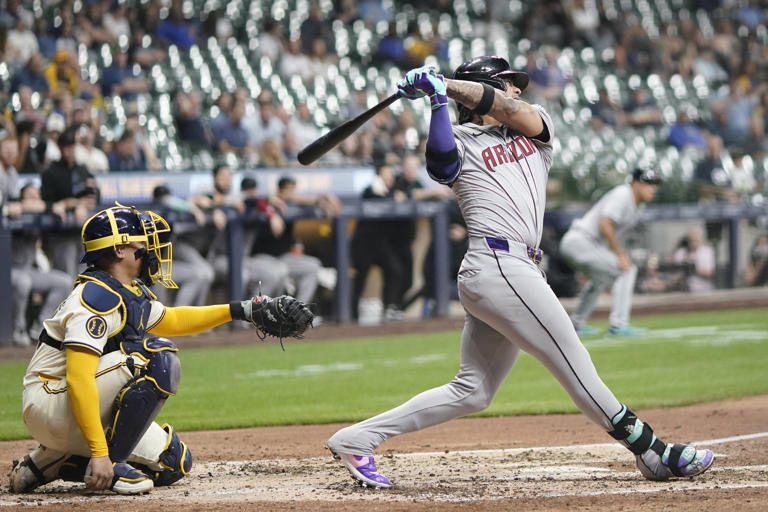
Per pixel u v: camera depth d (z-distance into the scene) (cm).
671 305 5684
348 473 1769
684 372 3272
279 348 4138
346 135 1584
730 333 4338
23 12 5612
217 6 6744
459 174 1566
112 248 1549
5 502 1516
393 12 7544
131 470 1579
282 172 4925
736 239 6241
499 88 1623
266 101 5462
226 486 1647
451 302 5438
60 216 4191
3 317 4153
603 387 1586
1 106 5038
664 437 2169
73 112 4597
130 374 1541
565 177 5741
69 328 1483
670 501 1463
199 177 4700
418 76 1504
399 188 5094
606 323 4878
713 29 8906
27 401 1529
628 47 8012
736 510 1395
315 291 4888
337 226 4881
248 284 4681
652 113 7400
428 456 1953
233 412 2634
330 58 6700
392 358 3744
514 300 1537
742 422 2370
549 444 2105
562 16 7931
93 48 5838
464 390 1609
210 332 4759
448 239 5178
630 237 5906
